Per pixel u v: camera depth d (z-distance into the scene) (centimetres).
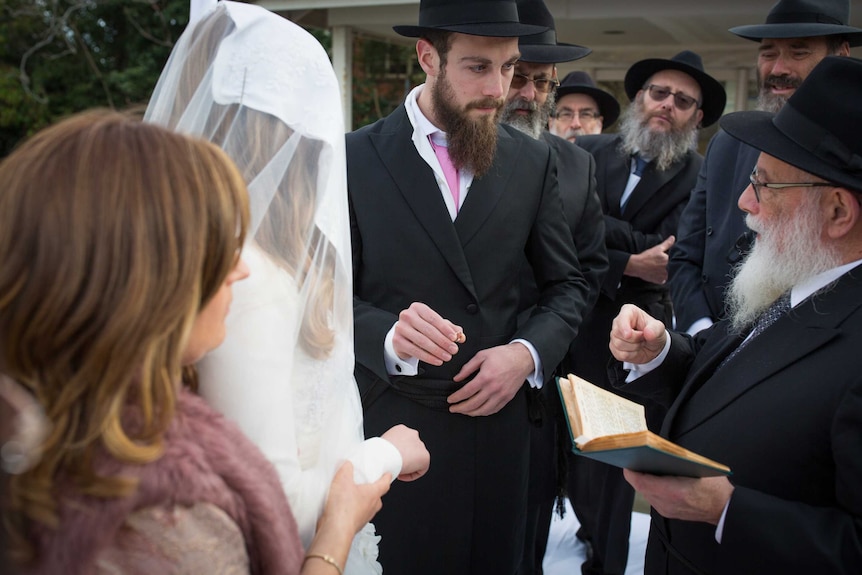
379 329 231
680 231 330
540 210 257
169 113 154
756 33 312
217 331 106
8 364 87
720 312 296
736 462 154
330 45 1466
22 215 87
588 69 992
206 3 164
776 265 162
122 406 91
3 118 1519
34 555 85
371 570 164
